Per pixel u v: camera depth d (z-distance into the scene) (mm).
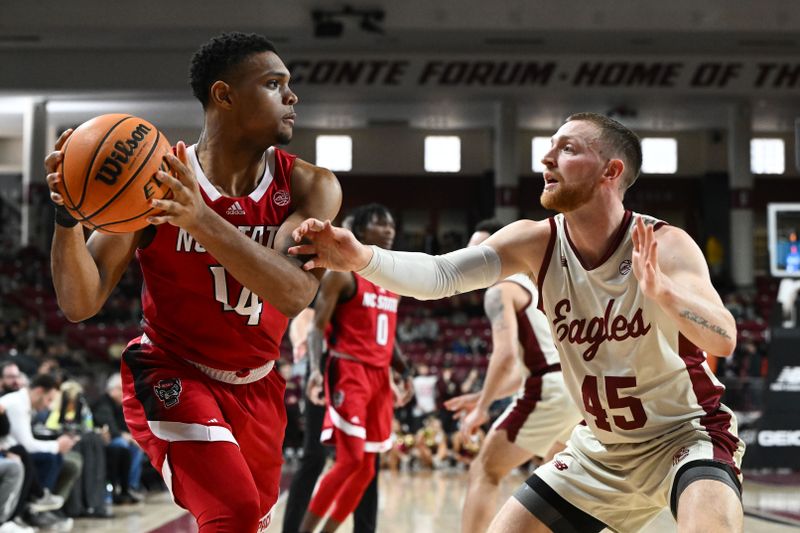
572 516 2514
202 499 2189
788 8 17750
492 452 3732
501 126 20453
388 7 17703
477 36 18406
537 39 18641
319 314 4496
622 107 21234
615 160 2354
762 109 21641
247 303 2363
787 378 10414
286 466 12602
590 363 2439
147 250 2361
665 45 19047
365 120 23281
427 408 13445
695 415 2383
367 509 4727
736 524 2088
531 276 2598
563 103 20859
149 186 2016
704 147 24469
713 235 24297
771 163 24594
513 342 3807
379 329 4625
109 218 2023
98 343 17125
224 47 2330
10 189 24578
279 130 2361
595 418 2482
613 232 2398
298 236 2166
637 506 2496
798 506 7324
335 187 2461
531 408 3709
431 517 6848
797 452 10383
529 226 2541
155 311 2402
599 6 17781
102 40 18812
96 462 7020
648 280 2072
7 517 5664
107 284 2324
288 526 4688
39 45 19203
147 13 17766
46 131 20906
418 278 2371
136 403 2381
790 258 11359
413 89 19484
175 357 2404
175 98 20312
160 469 2311
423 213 24938
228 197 2361
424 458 13039
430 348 17297
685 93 19578
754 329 18266
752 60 19375
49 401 6957
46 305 18422
